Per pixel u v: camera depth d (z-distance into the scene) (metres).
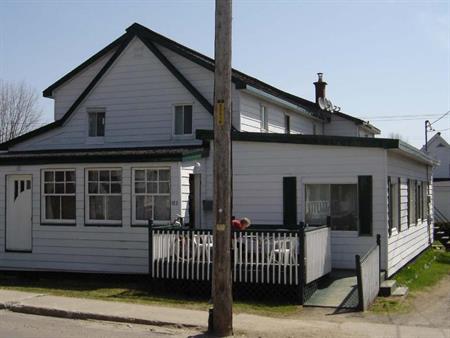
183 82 20.17
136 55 20.94
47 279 17.20
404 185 19.44
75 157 17.03
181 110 20.41
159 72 20.64
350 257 16.56
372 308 13.01
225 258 10.25
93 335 10.02
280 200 17.28
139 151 17.45
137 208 16.61
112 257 16.69
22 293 13.78
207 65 19.98
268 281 13.52
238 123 19.48
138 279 16.39
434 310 12.98
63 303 12.49
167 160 16.11
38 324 10.90
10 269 17.78
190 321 11.06
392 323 11.51
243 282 13.73
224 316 10.21
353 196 16.66
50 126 21.75
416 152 19.20
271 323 11.19
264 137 17.39
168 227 14.69
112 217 16.83
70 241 17.14
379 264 14.87
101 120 21.53
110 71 21.28
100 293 14.44
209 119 19.89
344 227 16.70
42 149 21.81
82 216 17.02
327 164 16.81
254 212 17.52
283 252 13.47
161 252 14.57
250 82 21.41
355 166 16.53
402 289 15.23
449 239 28.33
